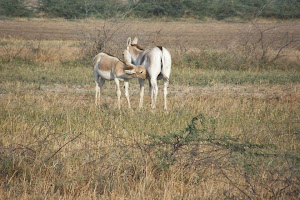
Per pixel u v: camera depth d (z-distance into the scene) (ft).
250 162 71.92
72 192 61.93
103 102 129.39
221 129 93.97
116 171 67.51
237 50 222.69
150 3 605.31
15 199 58.90
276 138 88.38
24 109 108.78
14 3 593.01
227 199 59.41
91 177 65.87
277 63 212.23
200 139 75.15
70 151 75.05
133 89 157.69
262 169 67.67
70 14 580.71
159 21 559.79
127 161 71.72
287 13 584.81
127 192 62.59
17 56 209.97
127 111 109.50
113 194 60.34
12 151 72.43
